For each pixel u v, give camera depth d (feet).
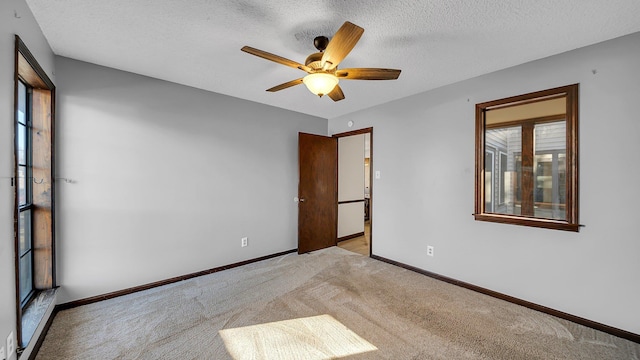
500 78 8.74
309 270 11.35
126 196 8.98
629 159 6.57
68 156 7.96
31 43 5.82
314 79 6.42
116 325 7.11
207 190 10.89
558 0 5.31
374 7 5.54
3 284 4.57
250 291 9.26
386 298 8.76
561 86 7.54
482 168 9.22
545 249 7.85
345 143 17.37
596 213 7.00
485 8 5.57
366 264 12.16
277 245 13.44
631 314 6.53
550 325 7.17
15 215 4.98
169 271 9.92
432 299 8.69
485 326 7.13
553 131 7.91
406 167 11.59
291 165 14.02
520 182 8.54
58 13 5.82
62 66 7.85
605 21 6.02
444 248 10.28
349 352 6.11
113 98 8.71
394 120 12.09
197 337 6.64
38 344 6.07
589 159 7.10
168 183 9.88
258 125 12.59
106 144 8.59
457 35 6.64
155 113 9.56
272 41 6.99
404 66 8.47
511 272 8.52
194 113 10.50
